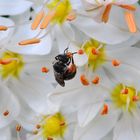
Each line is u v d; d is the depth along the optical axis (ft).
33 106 0.63
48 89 0.63
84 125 0.60
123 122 0.64
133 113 0.64
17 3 0.63
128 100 0.63
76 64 0.60
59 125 0.65
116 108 0.64
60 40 0.62
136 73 0.62
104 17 0.58
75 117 0.65
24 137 0.67
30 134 0.66
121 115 0.64
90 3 0.59
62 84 0.59
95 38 0.60
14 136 0.67
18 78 0.64
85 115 0.61
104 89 0.63
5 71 0.64
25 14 0.64
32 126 0.65
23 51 0.60
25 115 0.65
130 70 0.62
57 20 0.63
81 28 0.60
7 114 0.63
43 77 0.63
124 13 0.59
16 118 0.64
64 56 0.59
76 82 0.61
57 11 0.62
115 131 0.63
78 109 0.61
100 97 0.62
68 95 0.60
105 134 0.63
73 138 0.62
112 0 0.58
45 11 0.63
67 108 0.63
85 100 0.61
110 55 0.63
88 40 0.62
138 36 0.60
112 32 0.60
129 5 0.58
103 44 0.63
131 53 0.62
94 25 0.60
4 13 0.63
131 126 0.63
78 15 0.60
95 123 0.63
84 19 0.60
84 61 0.60
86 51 0.62
